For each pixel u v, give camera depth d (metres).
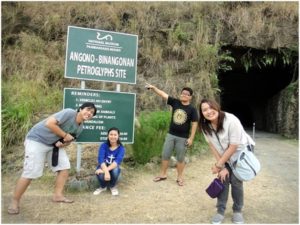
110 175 4.66
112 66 5.42
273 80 13.41
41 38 9.42
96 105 5.29
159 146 6.27
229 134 3.61
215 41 9.55
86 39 5.24
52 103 7.52
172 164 6.26
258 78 13.71
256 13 9.95
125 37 5.53
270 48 9.94
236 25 9.78
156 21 9.64
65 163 4.28
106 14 9.60
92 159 5.77
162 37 9.48
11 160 5.83
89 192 4.79
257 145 8.88
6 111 6.39
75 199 4.47
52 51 9.05
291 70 11.51
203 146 7.50
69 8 9.69
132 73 5.57
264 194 4.86
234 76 13.73
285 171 6.14
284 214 4.12
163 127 6.62
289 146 8.80
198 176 5.80
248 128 15.77
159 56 9.14
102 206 4.27
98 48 5.32
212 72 9.18
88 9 9.70
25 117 6.50
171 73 8.91
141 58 9.14
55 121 3.89
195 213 4.12
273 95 13.36
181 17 9.75
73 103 5.13
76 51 5.17
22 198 4.43
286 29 9.98
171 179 5.58
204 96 8.66
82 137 5.14
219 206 3.83
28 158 3.89
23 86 7.65
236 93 15.68
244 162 3.63
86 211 4.07
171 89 8.58
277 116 11.96
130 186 5.13
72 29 5.16
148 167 6.00
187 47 9.28
